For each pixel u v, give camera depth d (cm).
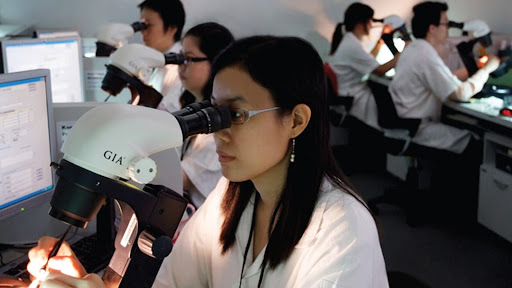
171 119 89
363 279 98
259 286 111
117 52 234
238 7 455
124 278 96
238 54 101
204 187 219
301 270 104
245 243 117
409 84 374
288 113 102
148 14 333
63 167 87
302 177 107
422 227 363
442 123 386
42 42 284
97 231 162
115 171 85
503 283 296
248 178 104
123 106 89
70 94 304
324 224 104
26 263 150
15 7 408
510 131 319
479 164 368
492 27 493
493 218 337
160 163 168
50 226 174
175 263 125
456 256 326
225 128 97
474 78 367
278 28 470
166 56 235
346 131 497
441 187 389
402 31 425
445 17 375
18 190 160
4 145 153
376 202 382
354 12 439
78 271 120
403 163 421
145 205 93
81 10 418
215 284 120
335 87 433
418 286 130
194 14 445
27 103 157
